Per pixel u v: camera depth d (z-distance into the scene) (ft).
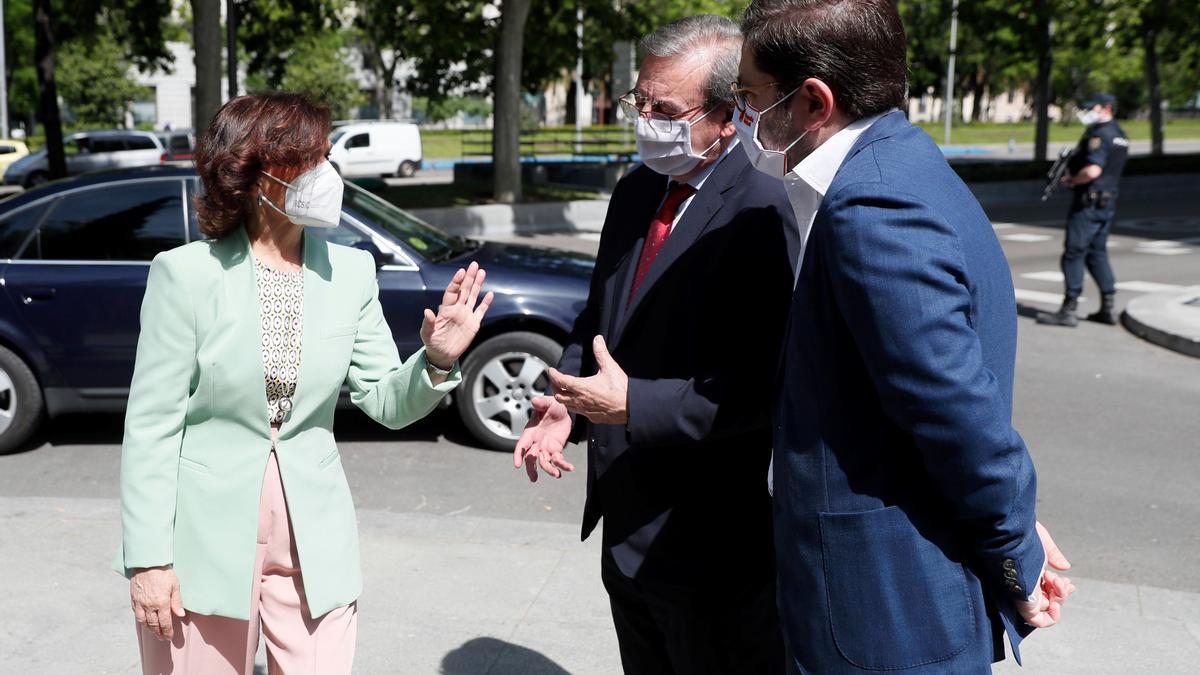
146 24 69.31
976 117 259.80
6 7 121.08
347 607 7.77
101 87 143.33
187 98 180.24
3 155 101.76
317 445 7.64
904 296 5.47
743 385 7.43
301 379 7.40
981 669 5.88
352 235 19.89
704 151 7.86
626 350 8.06
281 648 7.59
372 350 7.97
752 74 6.50
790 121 6.41
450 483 18.62
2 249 19.45
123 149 100.22
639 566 7.94
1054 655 11.77
